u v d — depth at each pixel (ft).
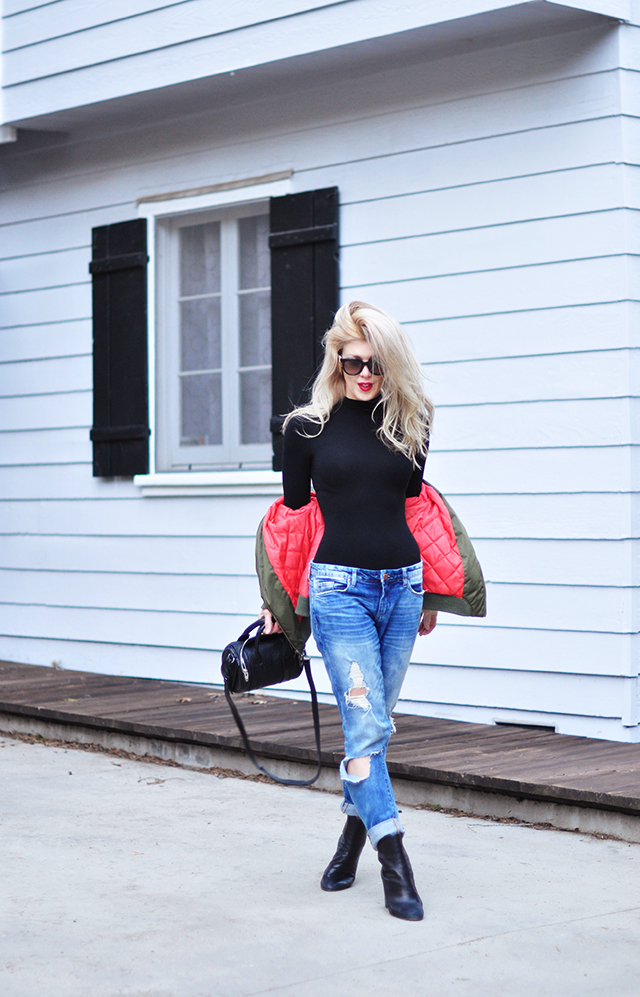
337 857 11.89
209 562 23.08
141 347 24.03
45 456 25.93
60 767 17.78
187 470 23.94
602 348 17.94
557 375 18.42
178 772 17.48
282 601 11.64
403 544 11.30
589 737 17.93
